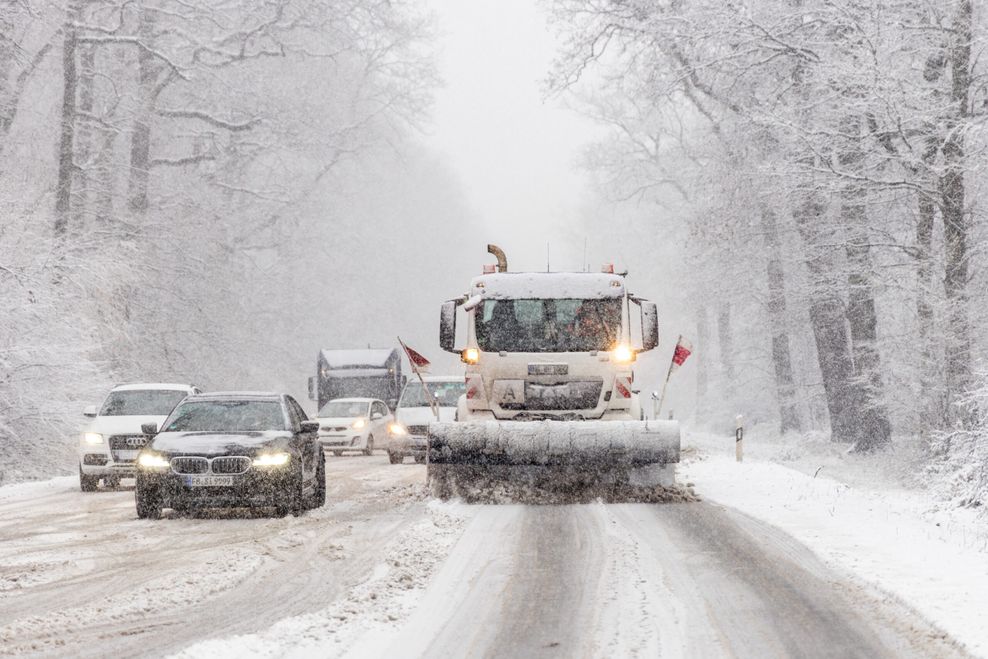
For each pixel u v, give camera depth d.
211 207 117.75
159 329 103.88
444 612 19.70
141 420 47.59
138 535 31.00
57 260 69.69
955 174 58.69
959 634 17.50
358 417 77.31
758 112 68.25
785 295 95.56
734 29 66.38
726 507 35.59
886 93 57.16
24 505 39.91
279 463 34.84
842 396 80.00
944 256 61.44
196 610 20.41
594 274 40.75
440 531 30.19
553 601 20.58
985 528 36.59
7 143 98.19
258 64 123.38
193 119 118.81
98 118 100.44
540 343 39.81
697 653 16.58
